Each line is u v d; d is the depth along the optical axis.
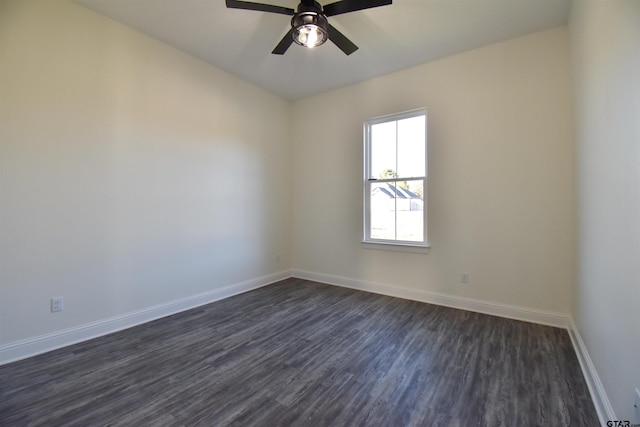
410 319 2.98
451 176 3.31
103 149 2.64
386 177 3.86
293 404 1.71
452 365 2.12
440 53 3.25
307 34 2.20
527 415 1.61
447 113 3.33
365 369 2.08
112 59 2.69
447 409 1.66
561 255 2.76
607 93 1.58
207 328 2.79
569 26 2.63
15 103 2.18
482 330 2.70
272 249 4.43
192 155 3.36
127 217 2.81
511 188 2.99
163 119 3.08
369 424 1.55
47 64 2.32
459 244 3.28
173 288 3.18
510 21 2.68
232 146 3.81
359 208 4.05
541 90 2.84
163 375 2.01
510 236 3.00
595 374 1.78
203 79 3.45
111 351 2.34
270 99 4.36
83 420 1.58
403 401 1.74
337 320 2.97
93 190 2.59
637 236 1.20
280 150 4.55
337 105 4.24
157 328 2.78
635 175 1.22
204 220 3.49
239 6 2.04
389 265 3.80
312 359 2.22
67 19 2.42
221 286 3.68
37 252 2.29
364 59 3.38
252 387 1.88
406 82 3.61
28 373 2.02
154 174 3.02
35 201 2.28
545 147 2.82
